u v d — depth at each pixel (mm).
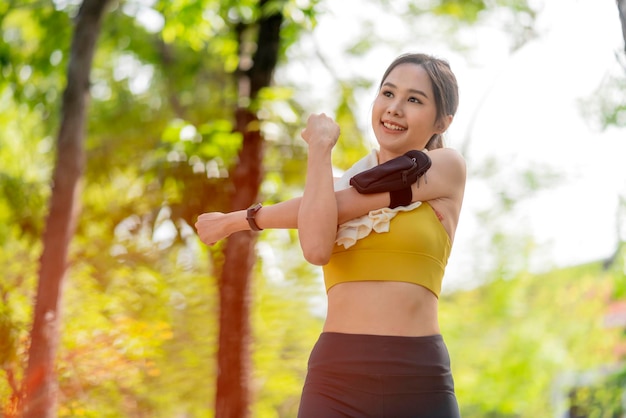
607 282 14812
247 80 7008
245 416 6234
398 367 2363
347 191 2451
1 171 10359
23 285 8617
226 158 6625
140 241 9664
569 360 15352
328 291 2506
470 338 15469
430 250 2438
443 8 11594
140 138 11141
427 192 2463
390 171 2418
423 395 2377
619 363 15000
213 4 7379
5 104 10656
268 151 7219
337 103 8828
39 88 9352
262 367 10102
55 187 6863
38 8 8672
